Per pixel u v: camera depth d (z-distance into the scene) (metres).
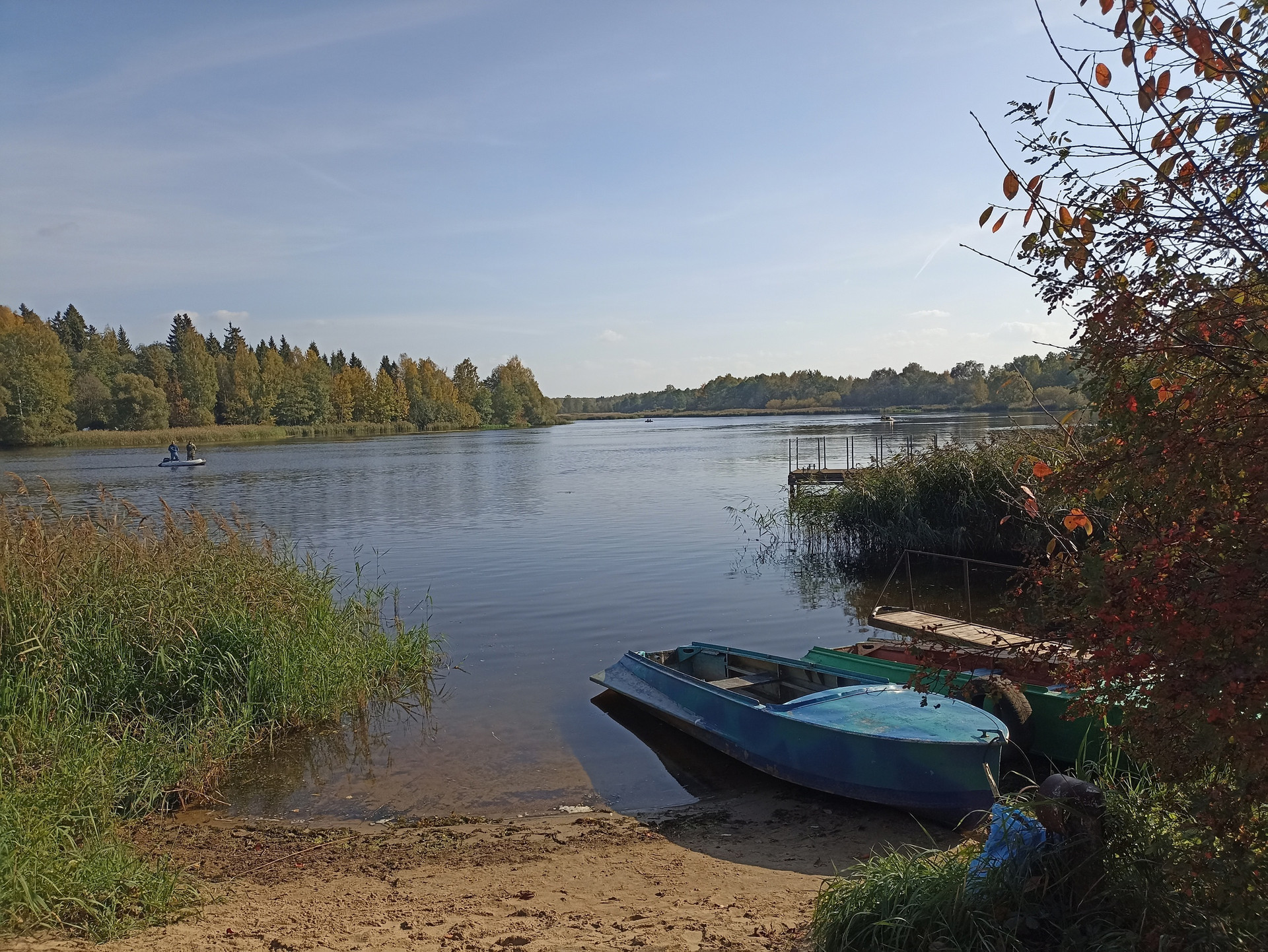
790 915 5.24
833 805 7.63
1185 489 3.14
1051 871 4.23
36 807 6.08
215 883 6.20
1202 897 3.72
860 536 20.06
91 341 112.94
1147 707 3.41
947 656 4.21
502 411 146.62
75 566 10.34
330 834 7.27
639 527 24.89
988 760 6.79
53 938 4.71
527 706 10.45
